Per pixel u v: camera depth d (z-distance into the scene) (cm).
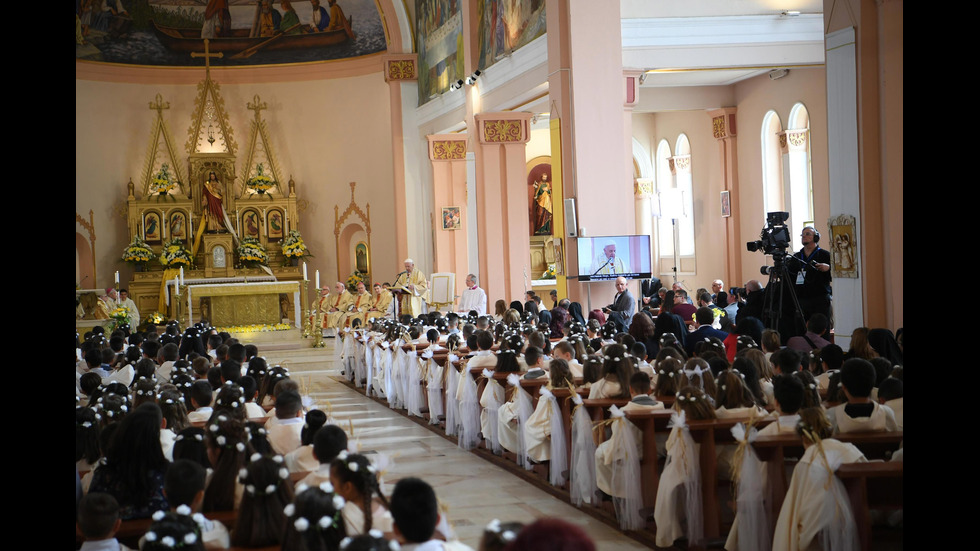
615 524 707
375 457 489
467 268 2453
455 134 2428
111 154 2845
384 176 2906
